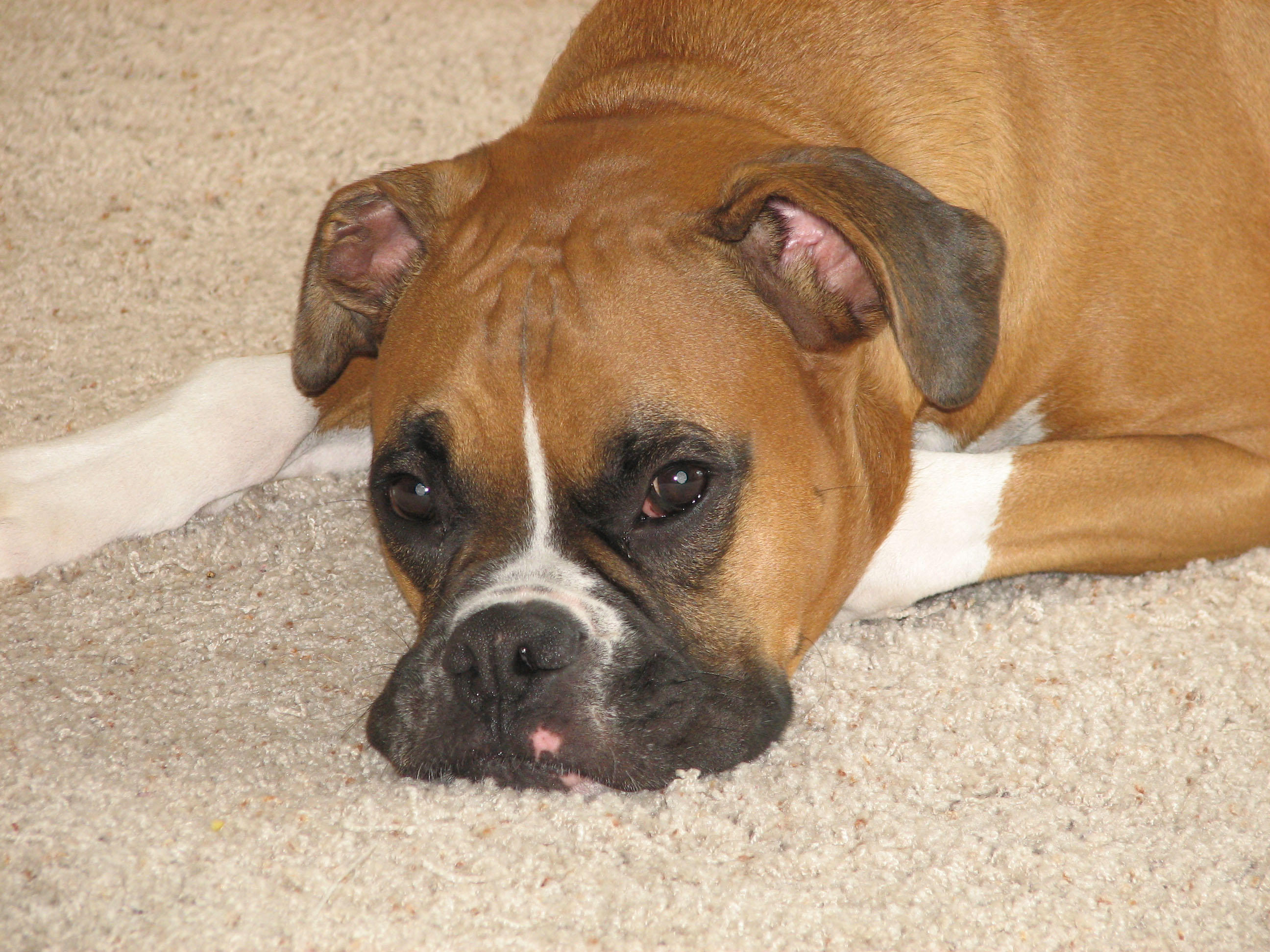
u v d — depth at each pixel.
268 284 6.38
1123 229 4.68
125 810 3.90
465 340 3.89
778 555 3.98
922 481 4.68
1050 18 4.77
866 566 4.42
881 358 4.38
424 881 3.69
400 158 7.16
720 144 4.23
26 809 3.89
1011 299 4.60
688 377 3.81
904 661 4.55
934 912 3.69
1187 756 4.20
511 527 3.90
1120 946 3.63
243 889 3.65
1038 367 4.79
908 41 4.62
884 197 3.83
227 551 5.04
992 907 3.71
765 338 3.98
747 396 3.88
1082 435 4.95
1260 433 4.91
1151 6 4.86
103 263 6.46
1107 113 4.72
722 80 4.59
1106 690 4.43
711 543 3.88
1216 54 4.90
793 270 4.02
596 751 3.79
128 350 5.93
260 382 5.13
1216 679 4.46
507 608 3.76
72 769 4.05
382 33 8.14
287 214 6.81
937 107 4.54
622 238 3.95
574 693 3.76
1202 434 4.93
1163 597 4.84
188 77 7.70
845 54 4.61
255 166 7.11
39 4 8.16
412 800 3.95
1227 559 5.01
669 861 3.79
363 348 4.75
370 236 4.48
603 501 3.79
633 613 3.84
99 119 7.36
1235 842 3.94
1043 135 4.64
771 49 4.66
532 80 7.77
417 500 4.08
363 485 5.41
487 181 4.32
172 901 3.62
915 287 3.79
